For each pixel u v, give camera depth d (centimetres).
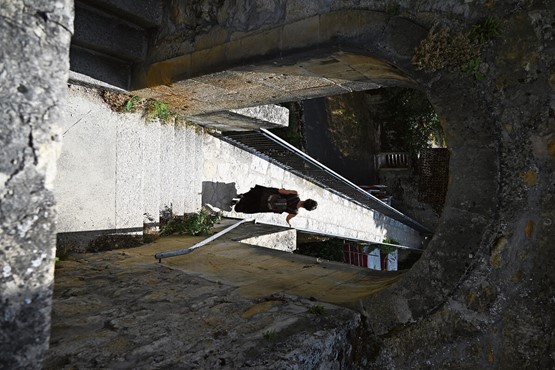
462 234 221
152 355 202
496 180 210
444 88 225
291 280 321
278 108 543
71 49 354
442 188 1095
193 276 325
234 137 601
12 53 119
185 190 527
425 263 234
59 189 364
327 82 339
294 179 739
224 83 365
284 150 619
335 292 292
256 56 306
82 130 382
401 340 241
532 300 201
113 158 408
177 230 496
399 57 240
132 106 423
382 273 332
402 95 1097
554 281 195
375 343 249
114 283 297
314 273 343
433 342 230
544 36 200
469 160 218
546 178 198
